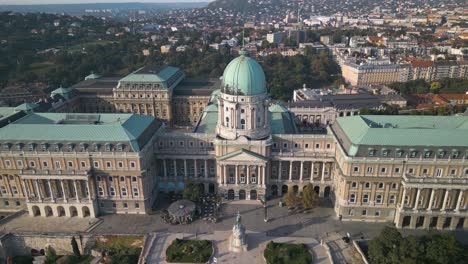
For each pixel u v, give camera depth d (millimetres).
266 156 139000
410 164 118188
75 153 127750
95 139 128500
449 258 99250
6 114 161625
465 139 118750
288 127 160125
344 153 122500
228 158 136875
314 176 144875
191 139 146875
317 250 112938
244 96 135000
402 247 102000
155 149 145000
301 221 128625
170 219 129250
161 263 108625
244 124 140125
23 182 130500
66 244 122062
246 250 112812
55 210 133125
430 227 122938
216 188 147375
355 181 122562
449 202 119812
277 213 133875
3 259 121188
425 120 135000
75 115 146125
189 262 108250
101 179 131125
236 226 112875
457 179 115688
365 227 124438
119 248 118312
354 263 107750
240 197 143750
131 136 129500
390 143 119500
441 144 117812
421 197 119438
